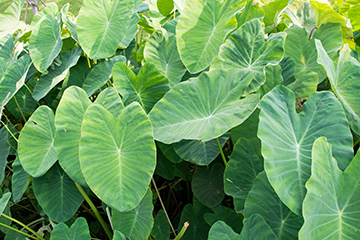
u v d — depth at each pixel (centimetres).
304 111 107
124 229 118
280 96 108
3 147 168
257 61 139
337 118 103
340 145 100
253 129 132
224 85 125
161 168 162
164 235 133
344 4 212
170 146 146
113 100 124
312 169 87
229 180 121
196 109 124
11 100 187
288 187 92
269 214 102
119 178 108
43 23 177
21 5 238
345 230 89
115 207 105
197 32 150
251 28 143
